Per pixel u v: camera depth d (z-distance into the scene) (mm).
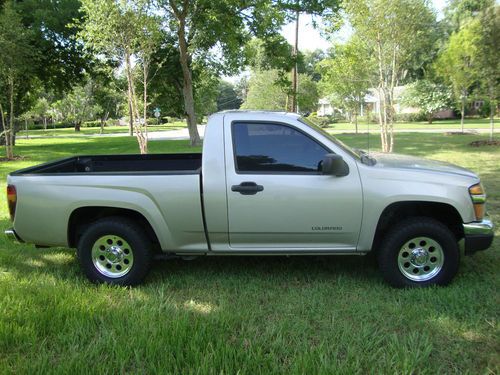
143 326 3703
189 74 23984
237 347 3418
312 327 3748
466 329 3660
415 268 4477
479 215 4395
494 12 17641
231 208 4422
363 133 30828
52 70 27766
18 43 17750
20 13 23234
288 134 4473
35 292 4434
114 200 4535
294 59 23891
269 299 4324
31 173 4848
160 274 5023
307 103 25453
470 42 19828
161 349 3320
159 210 4508
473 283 4543
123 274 4691
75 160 5996
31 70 20031
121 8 14086
